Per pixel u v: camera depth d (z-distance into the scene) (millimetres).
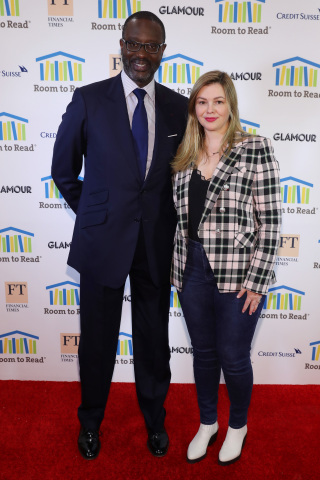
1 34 1965
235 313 1557
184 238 1596
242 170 1470
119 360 2350
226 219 1488
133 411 2105
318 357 2305
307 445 1856
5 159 2094
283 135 2064
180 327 2295
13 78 2008
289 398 2205
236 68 2004
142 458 1789
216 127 1495
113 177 1584
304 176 2104
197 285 1603
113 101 1597
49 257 2207
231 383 1649
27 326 2291
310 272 2205
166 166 1628
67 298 2254
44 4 1938
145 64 1560
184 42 1979
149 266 1660
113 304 1742
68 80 2014
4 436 1897
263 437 1906
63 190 1741
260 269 1484
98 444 1820
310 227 2156
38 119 2051
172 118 1665
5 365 2346
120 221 1601
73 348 2314
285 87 2020
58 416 2041
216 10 1946
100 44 1979
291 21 1952
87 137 1605
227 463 1737
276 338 2293
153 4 1942
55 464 1744
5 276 2230
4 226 2170
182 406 2141
